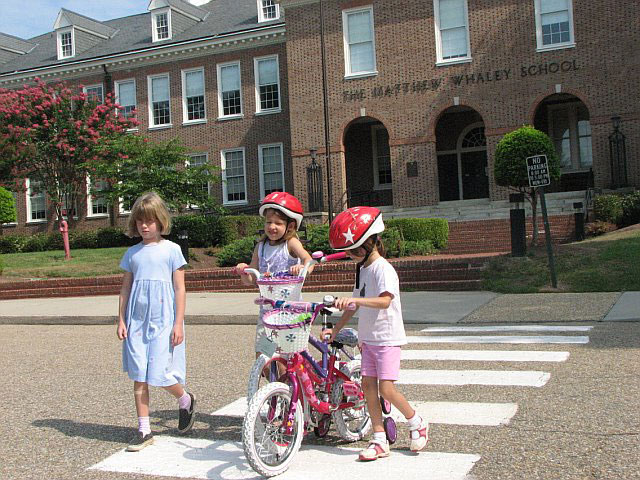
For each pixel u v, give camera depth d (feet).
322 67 79.10
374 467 14.51
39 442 17.39
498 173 57.06
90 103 96.07
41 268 68.59
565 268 45.88
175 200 75.61
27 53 125.80
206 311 42.60
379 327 14.84
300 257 16.63
